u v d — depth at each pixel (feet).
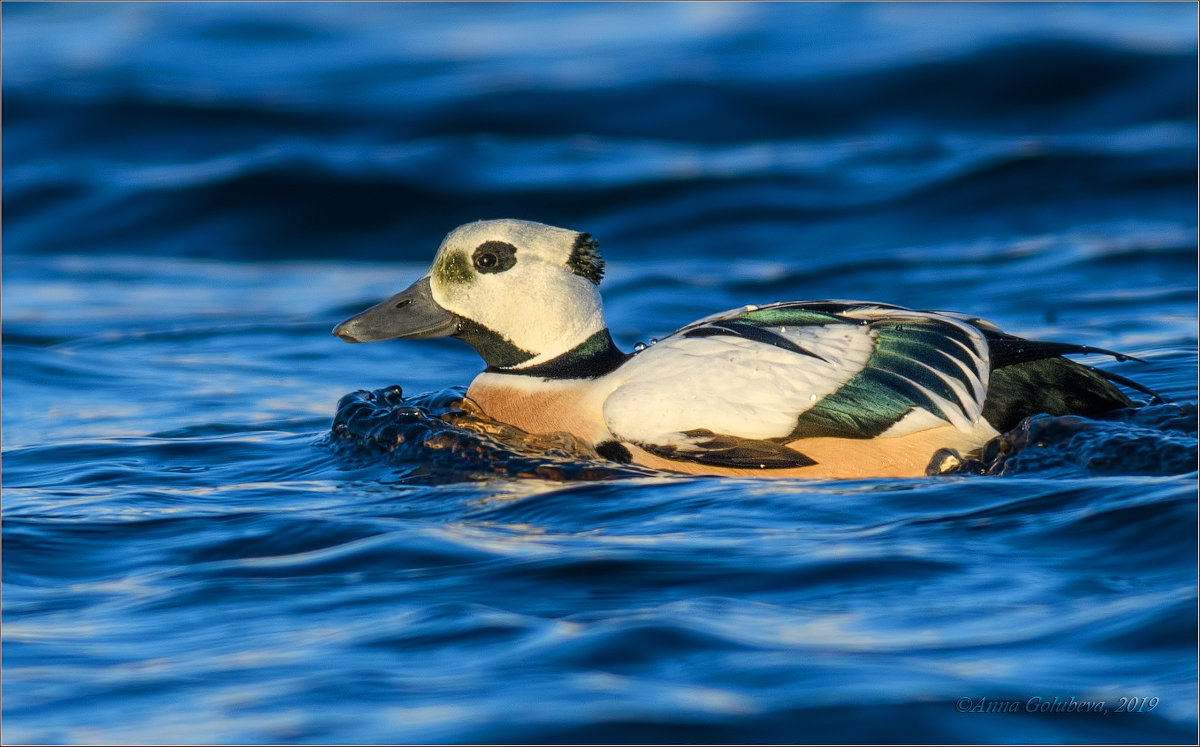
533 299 40.78
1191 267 65.21
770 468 35.94
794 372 36.65
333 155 88.84
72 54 121.29
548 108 99.14
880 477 35.29
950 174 81.56
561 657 24.16
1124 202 76.89
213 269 75.72
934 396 35.96
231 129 96.37
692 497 33.86
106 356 57.26
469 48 122.42
